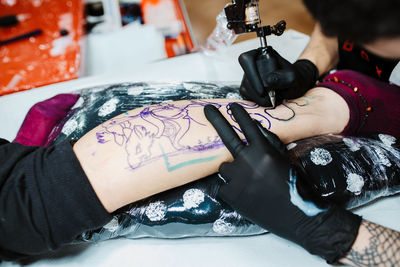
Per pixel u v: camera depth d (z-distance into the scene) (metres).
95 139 0.57
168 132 0.58
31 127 0.81
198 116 0.63
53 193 0.51
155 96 0.81
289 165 0.56
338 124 0.75
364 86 0.76
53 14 1.38
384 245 0.51
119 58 1.50
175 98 0.81
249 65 0.61
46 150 0.56
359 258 0.52
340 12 0.43
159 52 1.52
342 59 0.94
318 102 0.75
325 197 0.66
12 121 1.03
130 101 0.80
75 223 0.52
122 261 0.67
